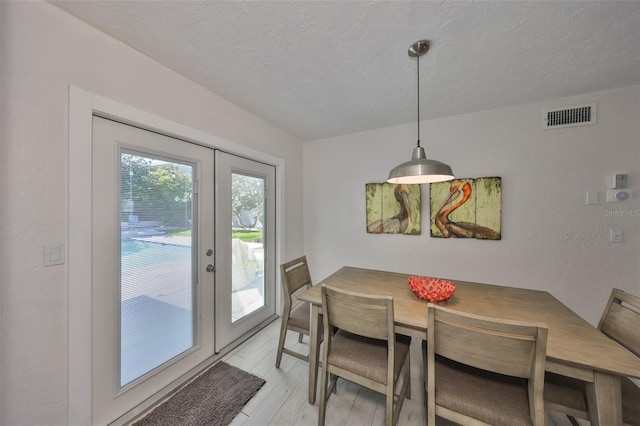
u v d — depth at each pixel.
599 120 1.96
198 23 1.26
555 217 2.10
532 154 2.16
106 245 1.38
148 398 1.57
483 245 2.35
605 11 1.16
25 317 1.08
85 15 1.20
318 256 3.22
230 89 1.92
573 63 1.59
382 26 1.28
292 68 1.65
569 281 2.07
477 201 2.33
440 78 1.78
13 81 1.04
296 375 1.81
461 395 1.05
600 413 0.91
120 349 1.45
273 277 2.80
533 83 1.84
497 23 1.25
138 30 1.30
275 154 2.73
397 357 1.33
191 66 1.63
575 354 0.95
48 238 1.14
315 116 2.46
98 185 1.35
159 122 1.58
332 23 1.26
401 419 1.43
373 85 1.87
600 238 1.97
